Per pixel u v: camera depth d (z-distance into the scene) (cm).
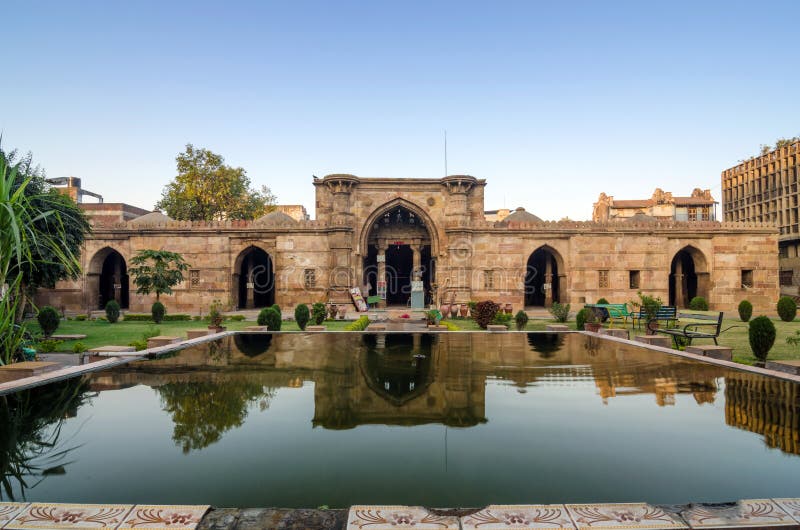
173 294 2783
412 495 389
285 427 564
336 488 402
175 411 631
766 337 947
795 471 434
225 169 3834
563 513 350
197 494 394
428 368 919
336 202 2848
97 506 362
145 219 3067
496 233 2833
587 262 2847
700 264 2920
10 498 388
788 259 4059
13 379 809
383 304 3100
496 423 577
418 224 3200
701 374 856
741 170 4894
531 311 2886
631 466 446
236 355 1080
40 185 1759
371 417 602
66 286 2797
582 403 664
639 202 5403
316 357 1052
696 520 341
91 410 636
